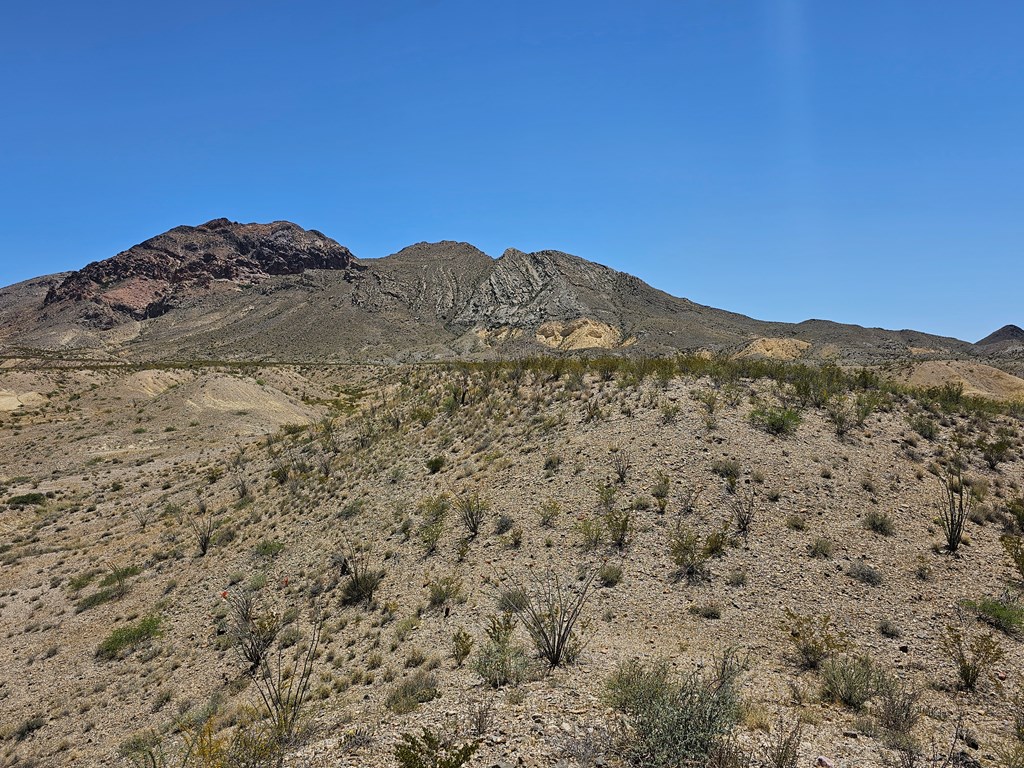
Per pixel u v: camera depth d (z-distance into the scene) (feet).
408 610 43.04
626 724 21.33
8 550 88.28
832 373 75.77
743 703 23.24
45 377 210.18
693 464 50.93
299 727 27.37
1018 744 20.75
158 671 46.75
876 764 19.04
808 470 48.75
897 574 36.27
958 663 26.99
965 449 53.47
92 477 126.41
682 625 33.47
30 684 49.37
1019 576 35.17
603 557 41.96
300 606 49.93
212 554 70.33
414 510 60.64
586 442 60.49
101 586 68.80
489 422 79.77
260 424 171.63
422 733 22.53
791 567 37.63
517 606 38.06
